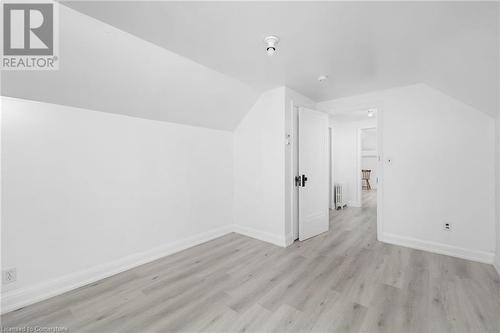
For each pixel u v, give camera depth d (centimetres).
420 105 293
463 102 263
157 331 158
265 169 333
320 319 167
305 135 340
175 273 240
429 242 288
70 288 210
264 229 336
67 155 211
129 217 255
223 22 172
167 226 291
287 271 241
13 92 180
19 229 185
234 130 376
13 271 182
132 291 207
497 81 199
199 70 248
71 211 213
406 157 304
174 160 299
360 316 169
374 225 410
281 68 253
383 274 231
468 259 262
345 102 360
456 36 184
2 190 178
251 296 197
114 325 164
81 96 209
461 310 174
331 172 546
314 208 354
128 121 255
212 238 345
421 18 164
